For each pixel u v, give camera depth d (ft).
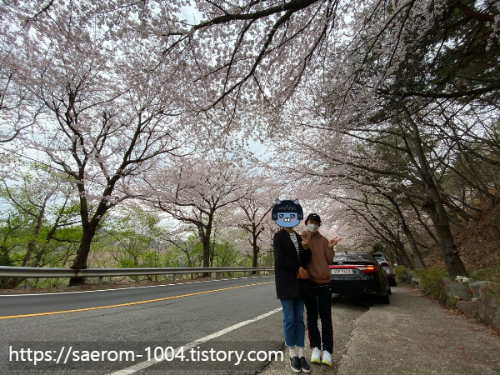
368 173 34.30
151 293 25.22
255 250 79.05
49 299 21.03
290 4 13.53
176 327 13.04
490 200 46.29
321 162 37.24
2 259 43.93
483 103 27.02
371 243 80.12
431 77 22.02
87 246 32.63
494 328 12.99
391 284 36.58
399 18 18.11
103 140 37.17
